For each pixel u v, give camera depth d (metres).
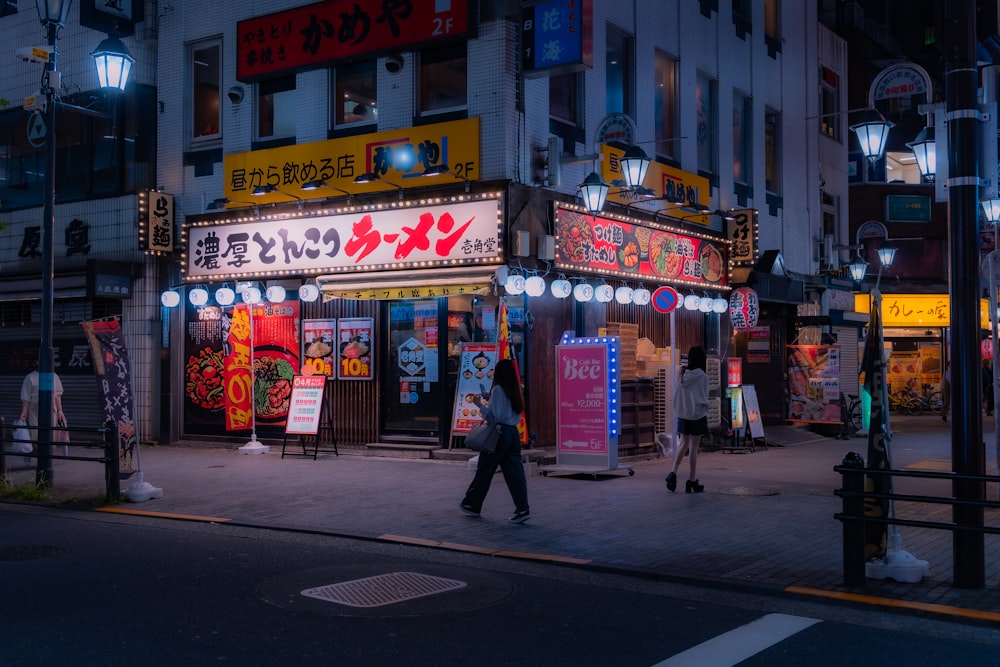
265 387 16.89
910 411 31.88
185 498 11.50
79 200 18.53
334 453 15.84
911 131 32.59
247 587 7.14
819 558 8.07
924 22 34.88
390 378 15.84
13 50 19.70
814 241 23.73
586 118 15.93
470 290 13.98
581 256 15.27
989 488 12.33
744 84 20.69
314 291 15.61
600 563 7.89
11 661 5.36
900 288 31.66
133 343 18.03
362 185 15.34
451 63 14.91
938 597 6.74
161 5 18.05
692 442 11.95
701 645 5.74
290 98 16.58
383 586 7.17
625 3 16.83
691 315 18.91
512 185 14.15
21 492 11.75
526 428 14.75
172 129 17.88
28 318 19.48
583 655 5.52
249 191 16.52
